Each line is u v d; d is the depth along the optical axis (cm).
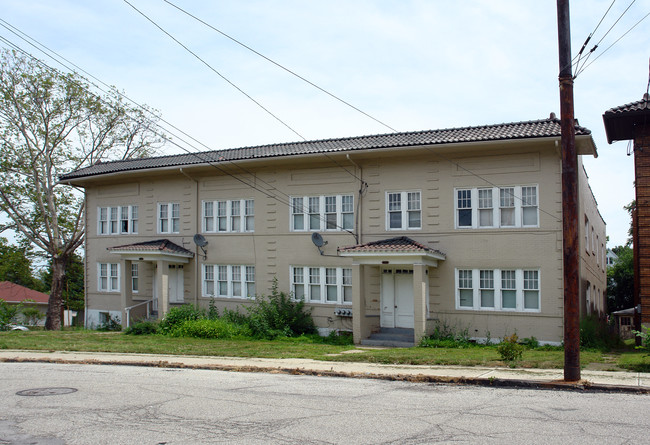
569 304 1213
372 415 898
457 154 2189
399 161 2298
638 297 2384
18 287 5925
